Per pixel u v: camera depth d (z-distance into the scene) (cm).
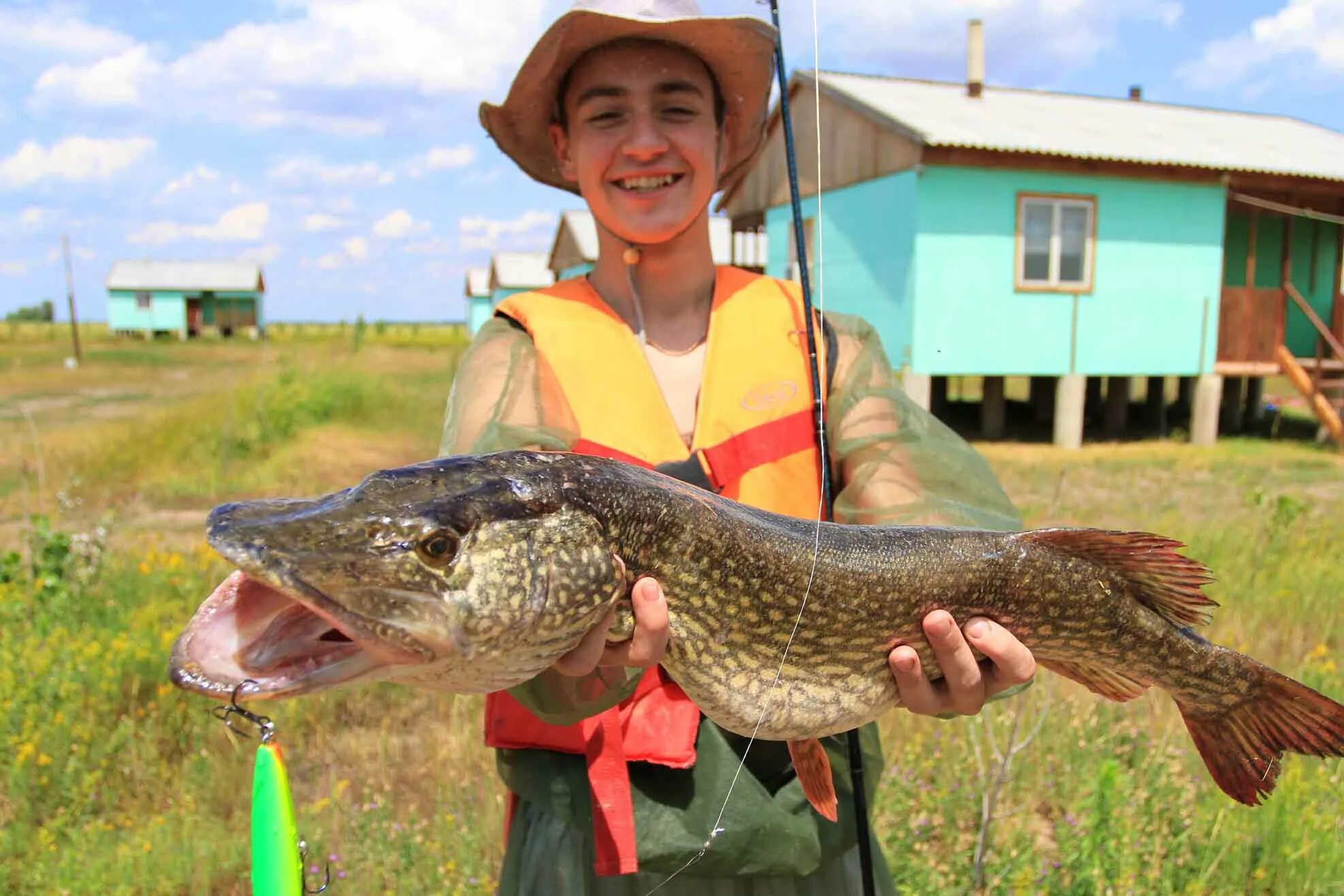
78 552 711
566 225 3306
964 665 199
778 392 223
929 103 1739
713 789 200
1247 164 1655
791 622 197
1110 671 231
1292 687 230
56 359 4225
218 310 7250
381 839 393
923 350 1546
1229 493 1177
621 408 217
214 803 460
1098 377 1947
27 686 514
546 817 217
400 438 1725
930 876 369
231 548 143
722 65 238
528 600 165
